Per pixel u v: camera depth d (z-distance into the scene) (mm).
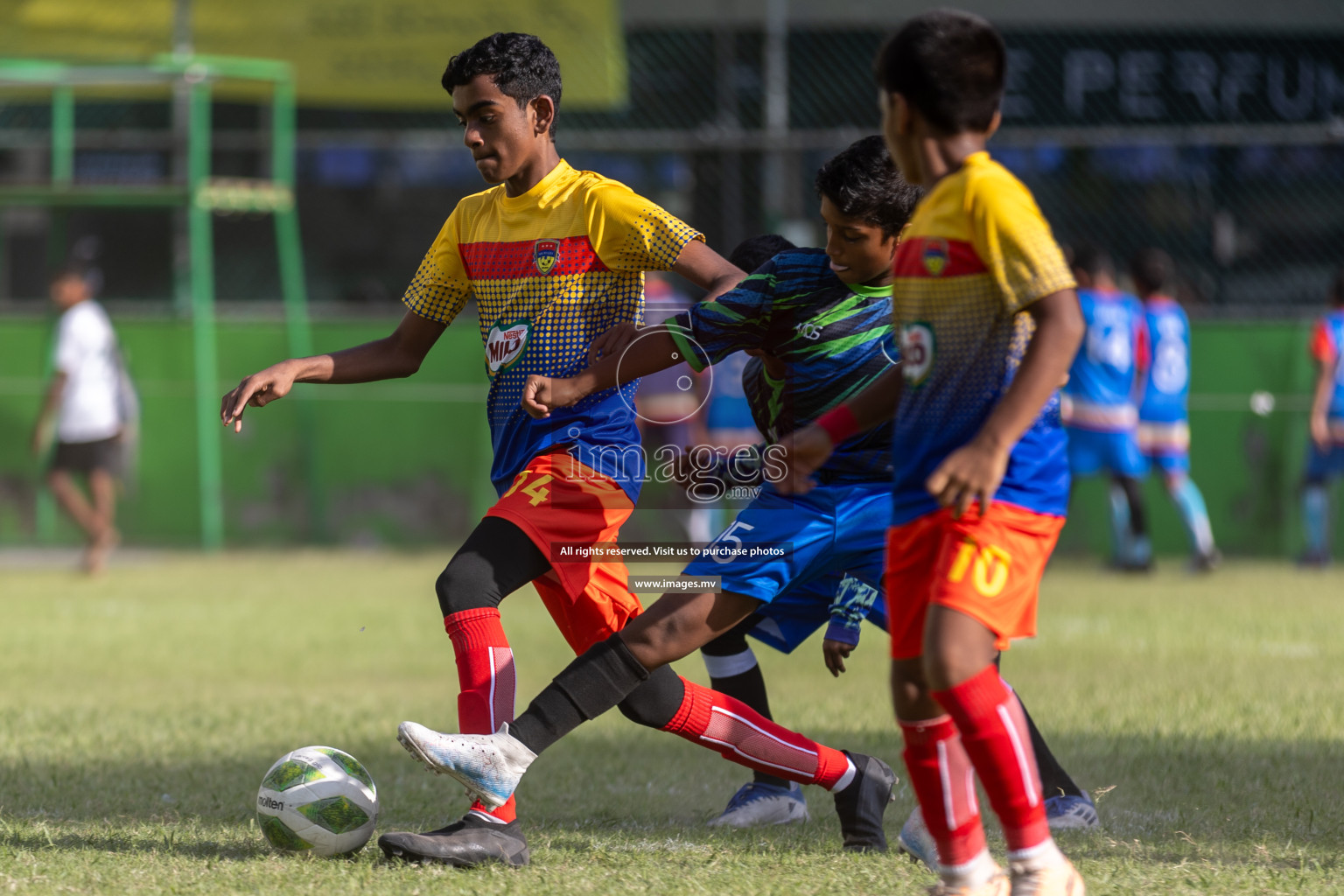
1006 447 9773
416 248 49438
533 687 23844
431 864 12391
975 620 10180
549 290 13539
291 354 48312
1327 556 42750
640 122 47969
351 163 49250
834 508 13570
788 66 48469
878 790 13789
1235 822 14344
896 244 13422
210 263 50031
